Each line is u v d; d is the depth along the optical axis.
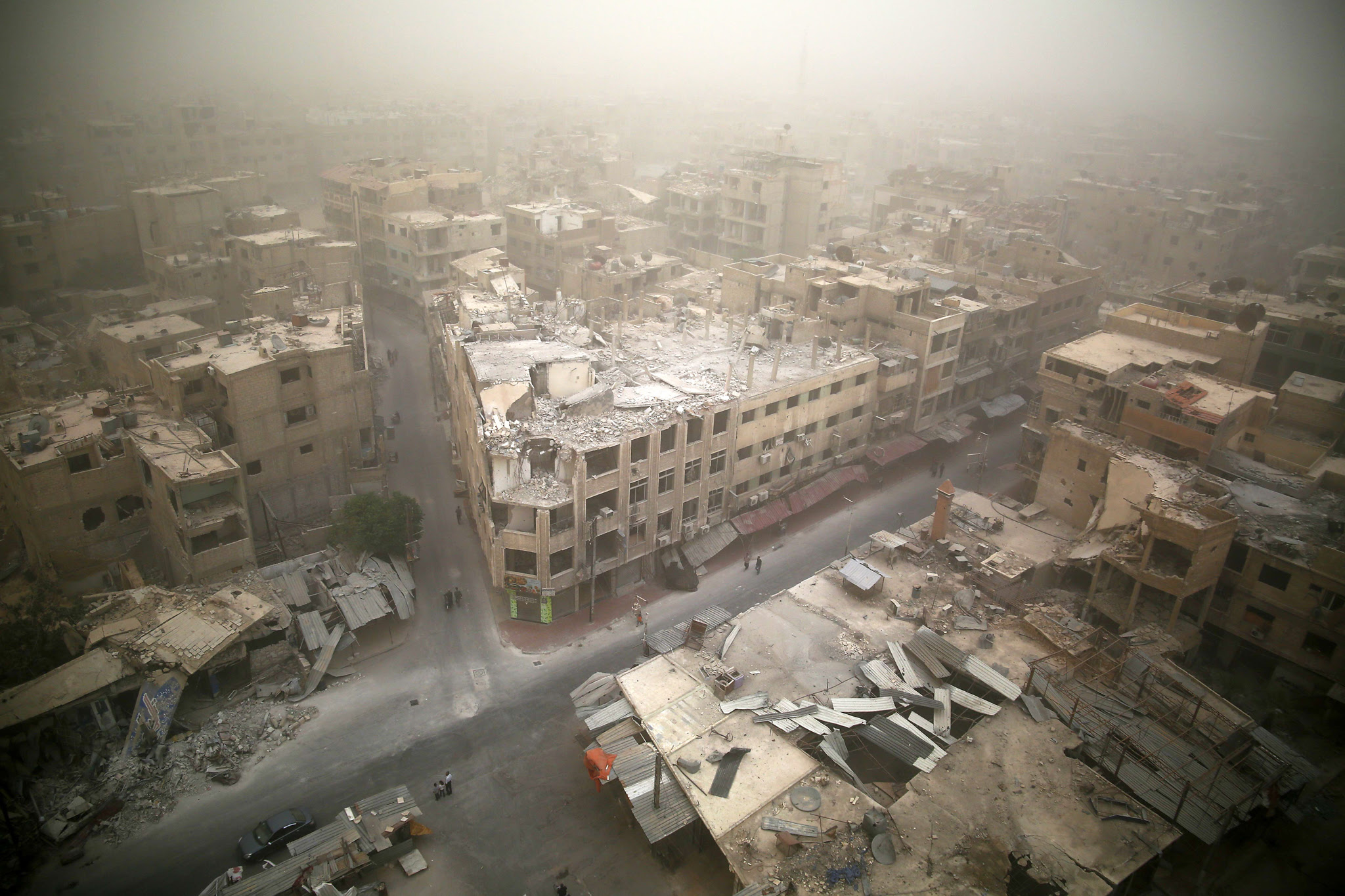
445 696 50.31
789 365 68.50
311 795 43.16
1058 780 37.78
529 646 54.66
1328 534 48.62
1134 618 49.28
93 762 42.97
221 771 43.59
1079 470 57.19
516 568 54.44
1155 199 124.88
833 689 44.22
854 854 34.66
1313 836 40.66
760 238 120.94
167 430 56.47
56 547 53.03
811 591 51.81
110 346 74.81
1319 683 47.06
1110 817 36.03
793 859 34.56
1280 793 39.91
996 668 44.50
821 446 69.50
